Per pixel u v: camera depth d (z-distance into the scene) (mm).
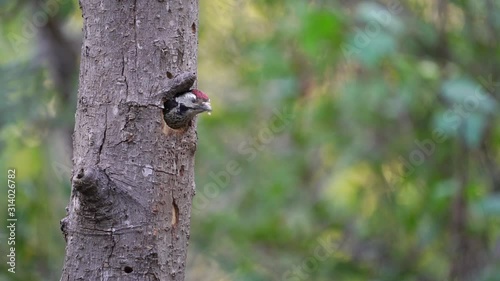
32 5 11641
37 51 12078
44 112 11648
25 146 12016
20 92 11453
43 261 11023
